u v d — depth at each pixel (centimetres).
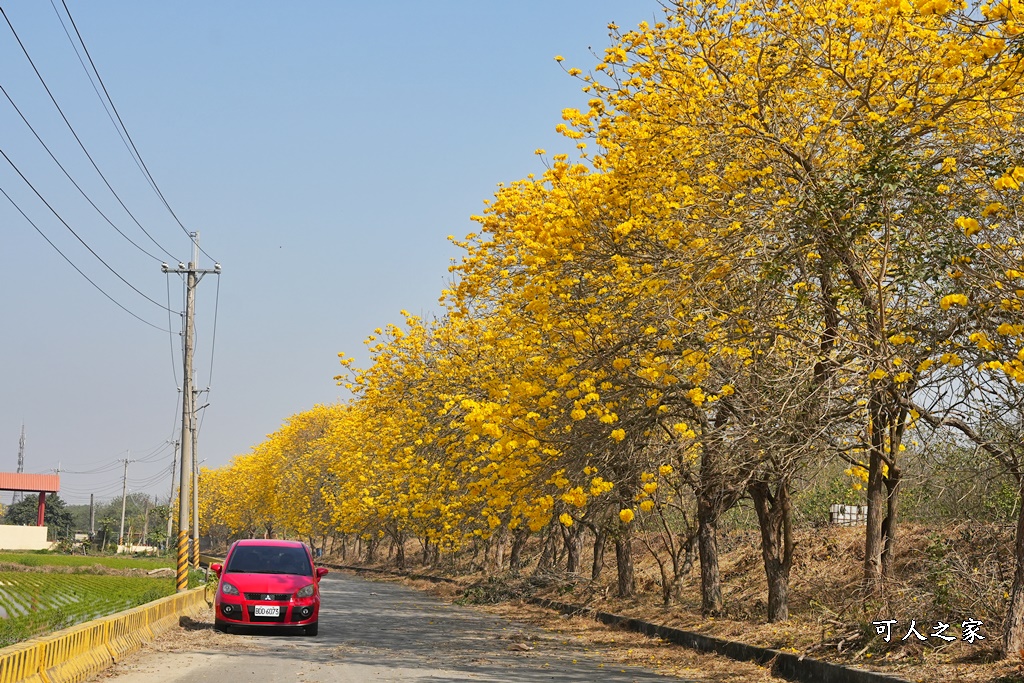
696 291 1105
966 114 1073
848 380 1116
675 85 1181
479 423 1234
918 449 1224
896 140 1081
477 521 2319
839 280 1163
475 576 3494
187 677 1062
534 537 4066
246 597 1623
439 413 1930
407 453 2242
